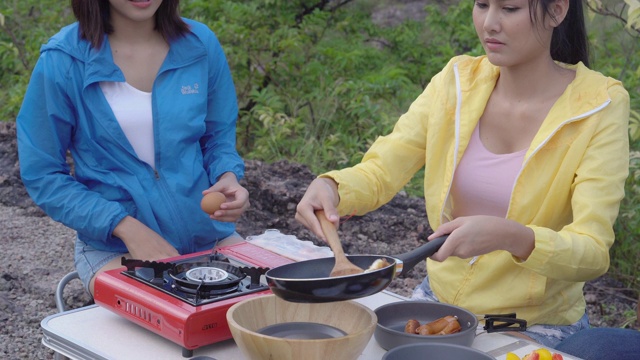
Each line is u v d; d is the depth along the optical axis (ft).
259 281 5.87
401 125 6.84
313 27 20.72
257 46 19.06
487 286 6.40
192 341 5.34
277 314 5.47
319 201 5.94
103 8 7.66
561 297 6.39
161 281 5.81
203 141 8.36
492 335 5.72
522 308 6.34
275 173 13.53
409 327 5.53
